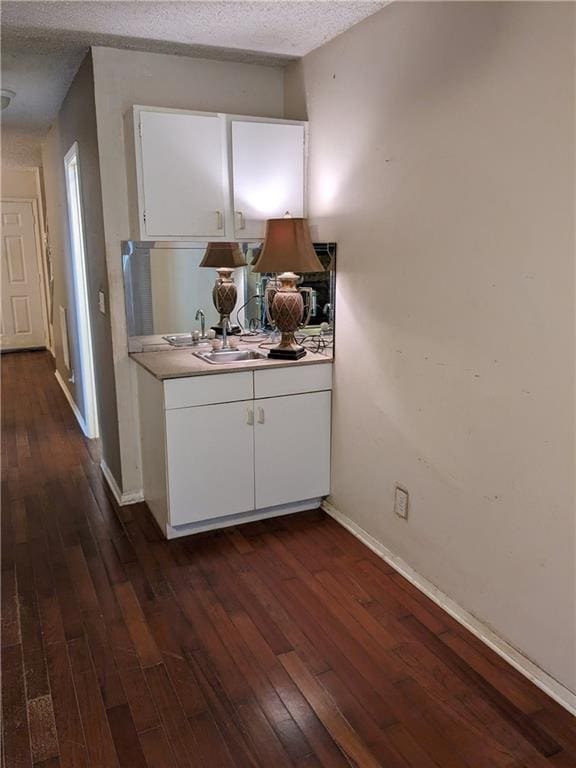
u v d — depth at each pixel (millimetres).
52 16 2410
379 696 1876
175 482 2760
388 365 2521
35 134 5039
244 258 3295
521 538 1933
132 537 2900
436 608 2320
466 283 2035
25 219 7660
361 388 2746
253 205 2988
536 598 1901
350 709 1823
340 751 1673
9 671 1997
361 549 2773
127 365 3141
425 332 2270
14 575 2578
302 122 3000
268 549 2775
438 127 2092
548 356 1751
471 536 2148
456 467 2184
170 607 2342
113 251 3000
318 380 2969
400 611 2307
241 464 2885
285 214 2918
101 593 2441
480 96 1894
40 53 2883
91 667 2012
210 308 3293
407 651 2080
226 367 2770
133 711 1819
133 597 2410
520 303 1826
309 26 2533
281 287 2977
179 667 2010
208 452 2797
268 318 3393
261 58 3000
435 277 2184
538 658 1919
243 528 2975
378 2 2275
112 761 1643
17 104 3910
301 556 2715
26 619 2273
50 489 3500
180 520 2816
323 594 2424
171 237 2855
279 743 1699
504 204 1844
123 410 3174
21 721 1784
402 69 2250
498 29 1800
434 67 2084
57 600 2395
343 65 2641
